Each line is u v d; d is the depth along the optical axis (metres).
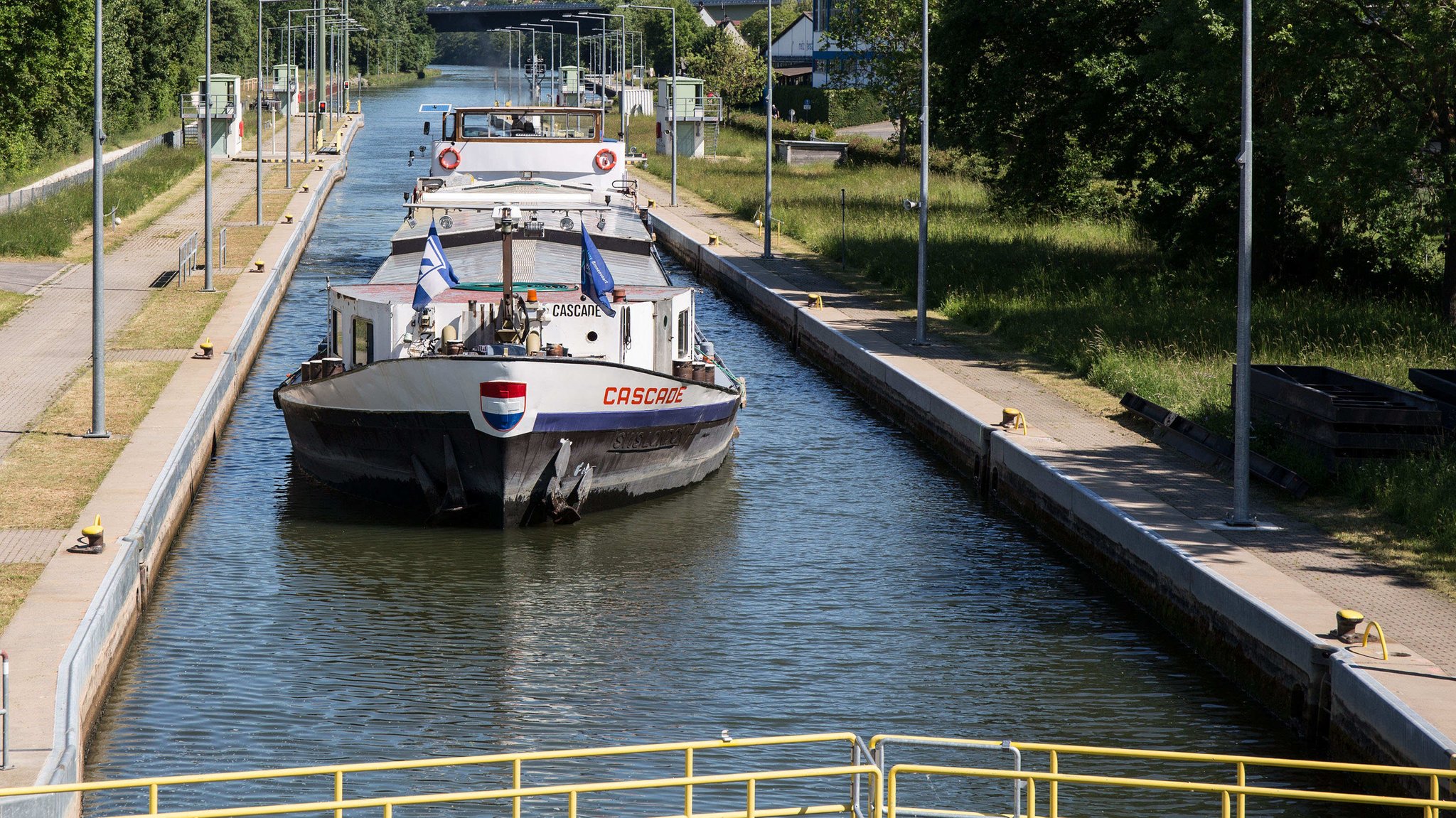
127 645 20.95
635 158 51.94
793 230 64.88
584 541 26.50
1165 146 47.97
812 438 34.84
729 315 52.25
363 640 21.48
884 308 46.62
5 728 14.59
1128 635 22.45
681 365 29.77
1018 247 56.56
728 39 140.88
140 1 121.69
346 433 27.66
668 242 68.75
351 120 142.88
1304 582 21.17
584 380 26.03
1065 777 13.94
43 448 27.55
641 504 29.03
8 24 67.38
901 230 61.16
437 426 26.17
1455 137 37.12
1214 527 23.91
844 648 21.62
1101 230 61.69
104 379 28.77
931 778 17.77
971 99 53.91
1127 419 31.80
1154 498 25.64
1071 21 47.16
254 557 25.11
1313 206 36.66
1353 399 28.17
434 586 23.89
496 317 28.14
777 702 19.70
